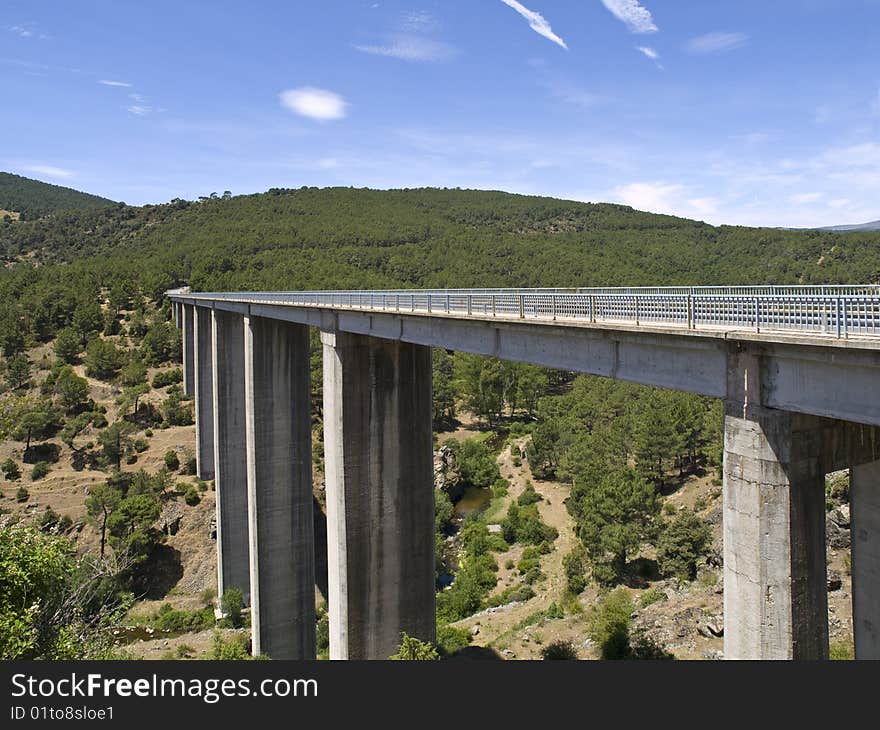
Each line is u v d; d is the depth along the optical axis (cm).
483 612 3794
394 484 2847
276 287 11144
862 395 1060
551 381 10156
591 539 3819
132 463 6309
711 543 3662
